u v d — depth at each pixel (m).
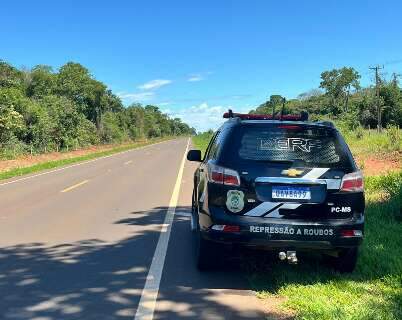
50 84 52.12
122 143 75.00
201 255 6.20
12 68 47.22
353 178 5.67
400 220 8.98
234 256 6.88
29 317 4.92
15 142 34.81
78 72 57.94
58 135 43.72
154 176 20.34
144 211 11.35
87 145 52.84
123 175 20.94
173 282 6.02
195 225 7.16
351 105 82.12
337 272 6.13
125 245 7.95
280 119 6.54
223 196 5.63
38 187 16.59
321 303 4.95
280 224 5.51
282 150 5.75
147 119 112.94
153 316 4.94
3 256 7.26
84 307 5.19
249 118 6.68
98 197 13.88
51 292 5.66
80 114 52.31
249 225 5.52
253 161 5.68
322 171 5.61
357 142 28.64
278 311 4.98
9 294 5.59
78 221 10.10
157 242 8.16
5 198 13.83
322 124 6.00
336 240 5.55
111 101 82.12
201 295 5.55
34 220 10.23
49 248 7.76
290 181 5.56
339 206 5.61
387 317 4.49
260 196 5.59
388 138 25.66
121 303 5.31
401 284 5.50
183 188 15.97
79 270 6.54
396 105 71.00
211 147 7.03
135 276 6.27
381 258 6.41
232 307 5.16
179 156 36.66
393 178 12.05
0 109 33.53
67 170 24.14
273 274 6.06
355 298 5.17
